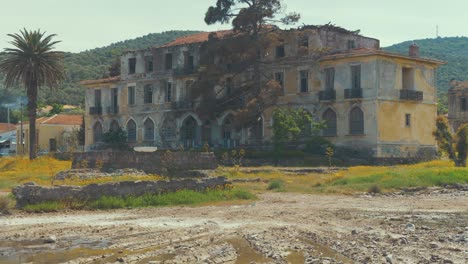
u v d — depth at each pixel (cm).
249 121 6919
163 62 8606
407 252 1755
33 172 5291
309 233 2139
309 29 7281
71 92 17462
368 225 2356
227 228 2297
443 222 2444
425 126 7144
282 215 2677
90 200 2927
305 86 7275
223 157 6241
